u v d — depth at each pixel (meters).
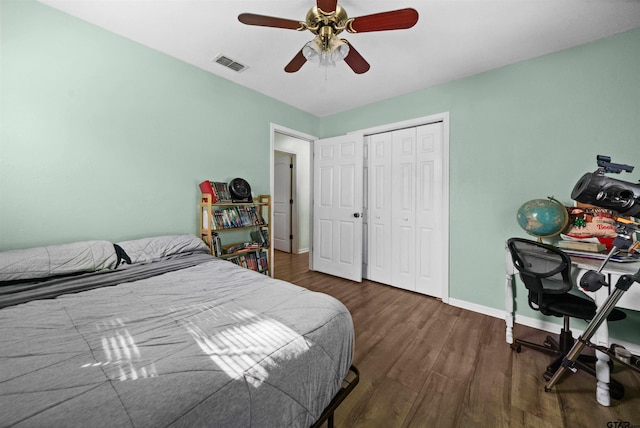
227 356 0.76
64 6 1.61
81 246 1.56
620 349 1.31
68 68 1.68
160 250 1.89
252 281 1.47
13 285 1.26
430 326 2.12
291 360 0.81
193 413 0.58
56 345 0.79
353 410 1.26
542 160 2.07
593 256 1.58
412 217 2.94
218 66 2.35
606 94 1.83
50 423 0.50
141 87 2.02
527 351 1.76
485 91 2.34
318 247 3.70
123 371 0.67
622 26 1.72
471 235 2.44
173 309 1.08
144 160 2.05
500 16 1.65
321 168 3.63
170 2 1.58
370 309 2.46
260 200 2.91
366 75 2.46
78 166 1.74
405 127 2.94
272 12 1.67
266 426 0.70
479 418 1.22
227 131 2.61
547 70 2.05
